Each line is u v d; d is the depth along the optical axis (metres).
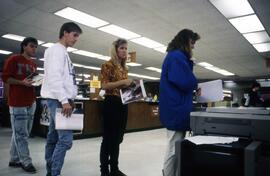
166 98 1.55
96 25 6.01
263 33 6.32
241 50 8.34
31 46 2.58
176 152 1.09
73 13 5.22
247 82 18.20
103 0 4.49
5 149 3.45
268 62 9.58
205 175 1.05
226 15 5.10
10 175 2.29
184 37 1.60
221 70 13.20
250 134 1.09
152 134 5.66
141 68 13.29
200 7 4.72
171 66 1.50
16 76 2.47
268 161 0.97
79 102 4.64
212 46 7.82
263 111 1.12
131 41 7.43
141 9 4.89
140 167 2.71
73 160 2.94
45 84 1.86
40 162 2.79
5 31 6.72
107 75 2.15
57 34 6.91
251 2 4.41
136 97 2.07
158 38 7.02
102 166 2.14
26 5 4.85
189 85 1.47
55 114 1.79
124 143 4.30
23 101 2.46
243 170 0.93
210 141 1.05
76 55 10.02
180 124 1.50
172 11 4.95
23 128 2.45
